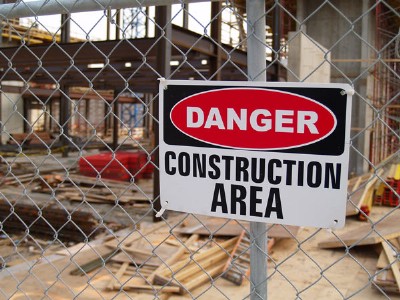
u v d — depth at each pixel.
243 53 13.30
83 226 9.26
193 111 1.84
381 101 18.34
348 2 17.88
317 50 13.95
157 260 6.71
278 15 15.98
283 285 6.10
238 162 1.78
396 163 15.73
